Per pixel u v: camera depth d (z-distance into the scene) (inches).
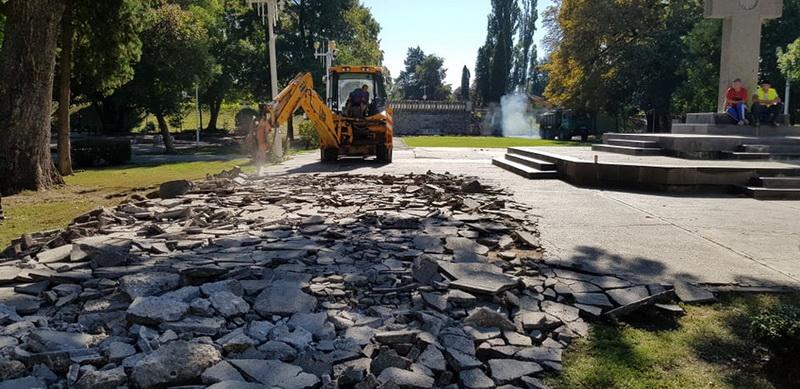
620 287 212.2
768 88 680.4
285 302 184.2
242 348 151.8
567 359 159.6
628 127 2372.0
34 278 211.8
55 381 140.8
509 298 192.7
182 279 206.8
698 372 152.6
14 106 570.6
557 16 1998.0
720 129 683.4
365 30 2342.5
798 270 237.3
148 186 623.2
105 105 2025.1
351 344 157.4
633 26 1736.0
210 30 1806.1
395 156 971.3
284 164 797.9
